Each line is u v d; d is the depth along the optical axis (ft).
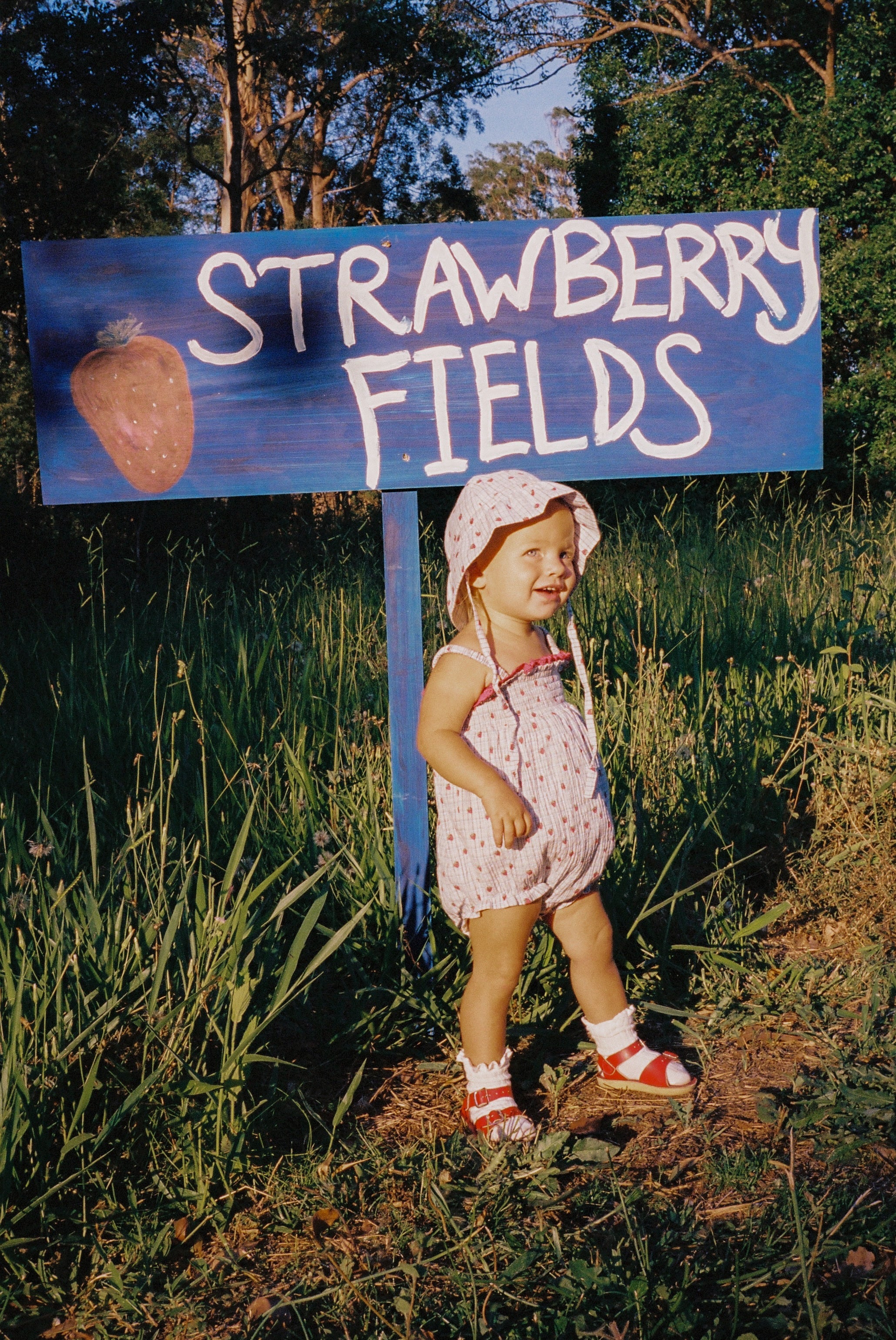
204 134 70.54
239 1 64.95
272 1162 7.32
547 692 7.77
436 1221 6.64
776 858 11.37
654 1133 7.58
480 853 7.43
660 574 20.25
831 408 51.31
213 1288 6.29
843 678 13.26
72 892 8.64
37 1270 6.37
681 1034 8.90
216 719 13.56
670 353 9.29
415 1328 5.82
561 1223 6.61
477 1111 7.58
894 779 11.10
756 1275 5.86
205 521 31.58
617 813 10.93
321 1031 8.78
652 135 59.21
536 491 7.41
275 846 10.64
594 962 8.03
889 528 21.42
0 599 24.72
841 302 52.06
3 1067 6.81
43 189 54.49
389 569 9.12
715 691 13.30
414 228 8.98
